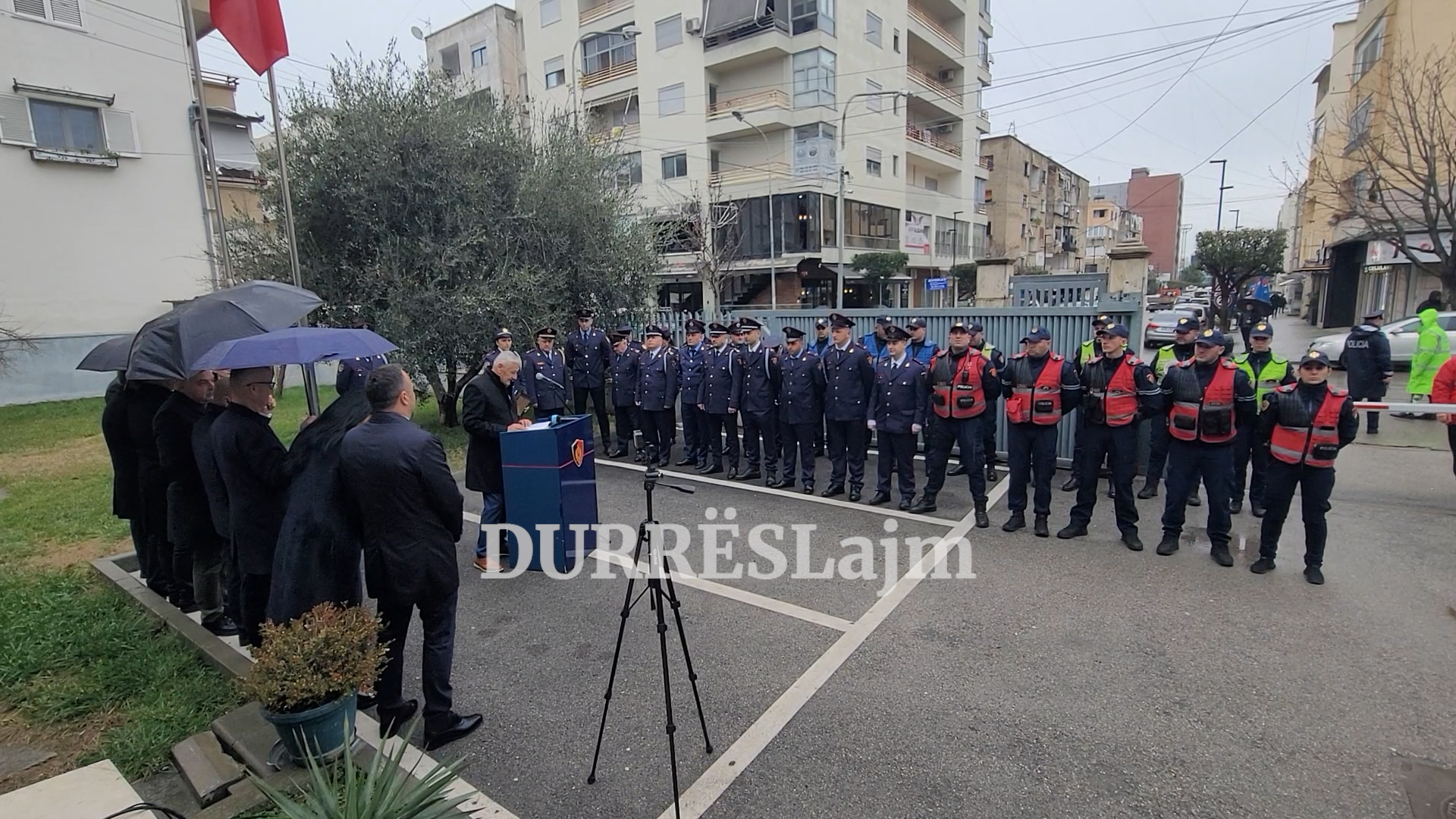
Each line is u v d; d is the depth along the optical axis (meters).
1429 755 3.08
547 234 10.76
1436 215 15.06
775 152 28.47
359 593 3.44
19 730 3.41
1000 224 48.06
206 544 4.29
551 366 8.72
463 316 9.37
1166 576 5.04
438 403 10.80
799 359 7.27
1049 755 3.14
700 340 8.72
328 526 3.27
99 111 15.42
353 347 3.58
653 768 3.12
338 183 9.42
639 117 30.12
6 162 14.32
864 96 27.20
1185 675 3.75
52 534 6.30
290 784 2.75
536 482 5.24
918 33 32.97
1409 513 6.24
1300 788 2.91
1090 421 5.71
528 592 5.04
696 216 27.03
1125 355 5.57
